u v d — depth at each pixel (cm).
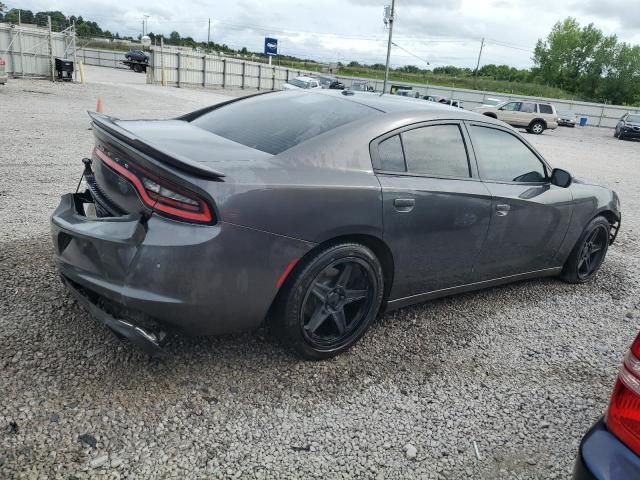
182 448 236
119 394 263
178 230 244
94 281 256
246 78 4303
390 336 356
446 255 354
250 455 238
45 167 729
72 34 2506
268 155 287
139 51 4984
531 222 405
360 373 309
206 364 296
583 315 429
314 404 277
